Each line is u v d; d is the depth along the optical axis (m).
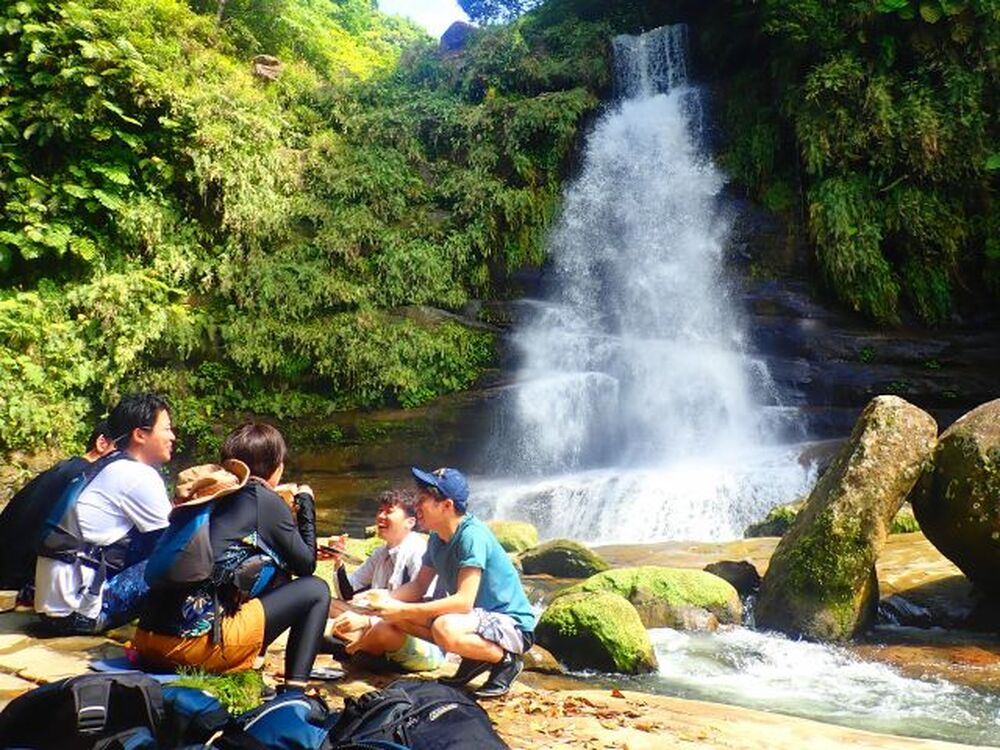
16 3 12.56
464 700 2.66
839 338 13.35
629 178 16.31
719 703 4.73
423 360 13.60
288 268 13.80
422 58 18.84
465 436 13.29
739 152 15.74
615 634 5.25
